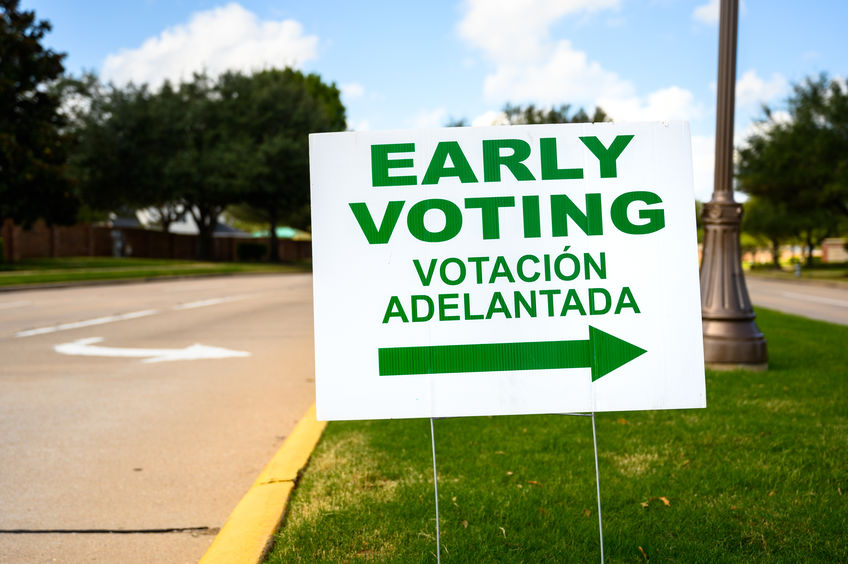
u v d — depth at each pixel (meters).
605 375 2.78
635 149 2.80
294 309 16.38
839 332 10.99
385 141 2.79
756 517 3.36
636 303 2.78
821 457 4.24
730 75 7.51
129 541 3.51
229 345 10.48
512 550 3.05
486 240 2.79
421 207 2.79
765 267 69.69
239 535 3.24
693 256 2.79
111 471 4.59
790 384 6.47
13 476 4.48
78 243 42.47
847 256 81.94
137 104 47.00
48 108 34.44
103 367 8.54
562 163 2.80
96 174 46.47
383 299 2.78
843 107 35.62
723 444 4.54
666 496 3.66
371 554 3.04
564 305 2.79
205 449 5.09
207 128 49.16
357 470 4.15
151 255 49.12
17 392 7.05
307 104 51.50
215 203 51.31
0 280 23.81
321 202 2.78
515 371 2.78
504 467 4.14
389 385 2.77
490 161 2.80
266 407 6.42
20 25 32.75
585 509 3.50
